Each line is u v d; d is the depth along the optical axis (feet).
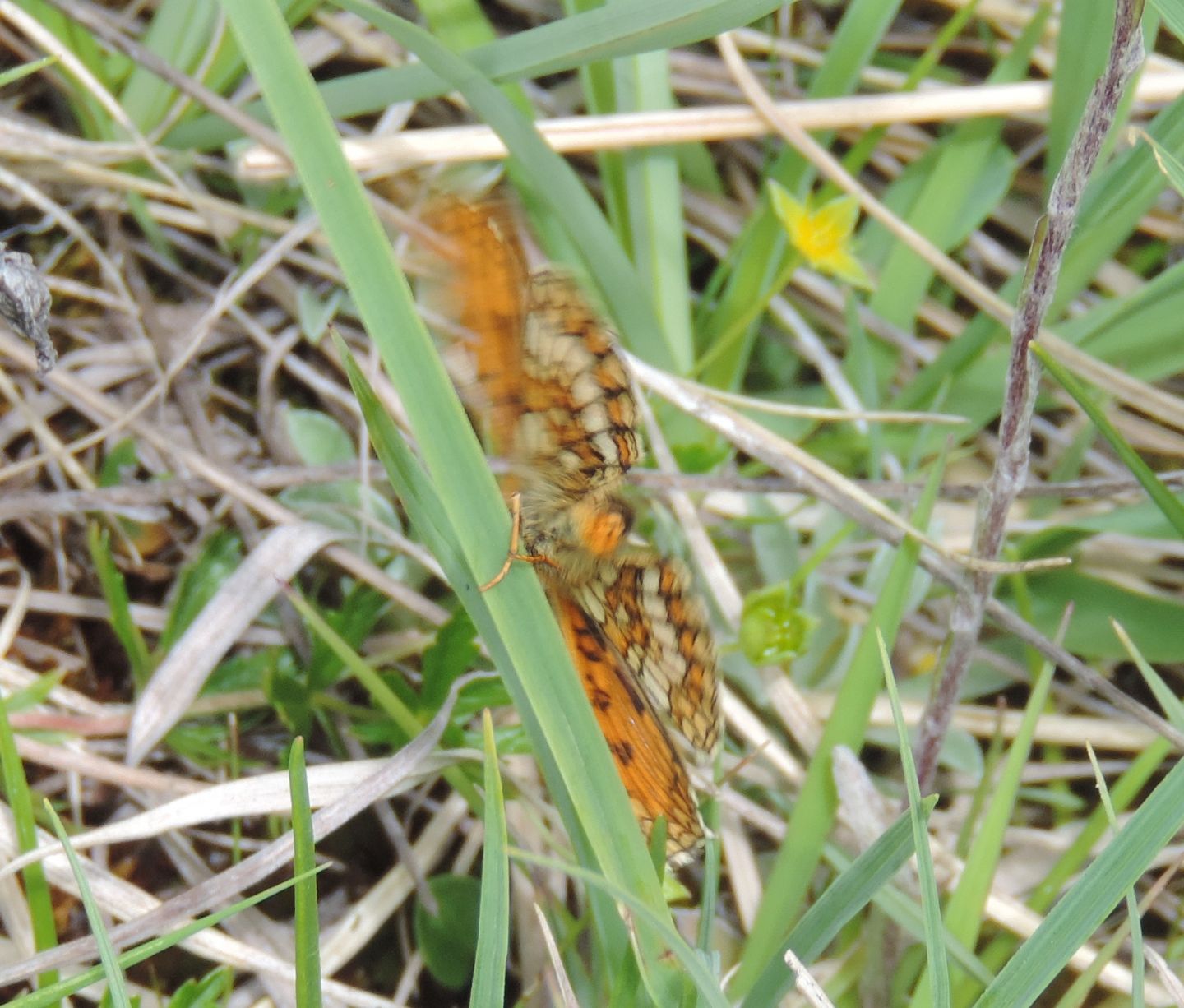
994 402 1.08
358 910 1.00
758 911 0.97
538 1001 0.99
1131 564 1.08
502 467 1.03
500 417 0.90
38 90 1.11
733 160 1.15
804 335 1.09
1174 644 1.04
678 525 1.06
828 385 1.10
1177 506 0.93
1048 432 1.11
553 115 1.13
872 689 0.97
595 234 1.03
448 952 1.00
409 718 0.96
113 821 1.02
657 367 1.06
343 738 1.02
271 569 1.02
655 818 0.89
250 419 1.11
